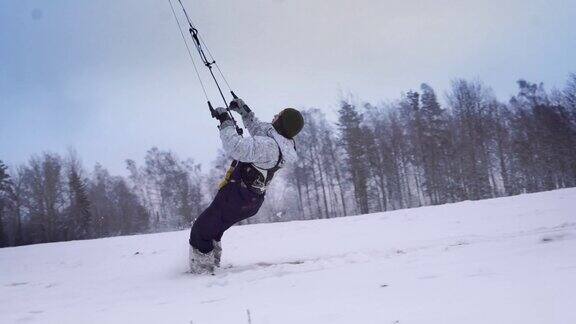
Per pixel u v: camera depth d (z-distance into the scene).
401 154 53.22
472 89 54.28
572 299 2.58
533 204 9.34
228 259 5.81
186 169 63.44
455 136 52.88
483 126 52.94
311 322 2.71
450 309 2.67
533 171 49.72
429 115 51.84
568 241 4.71
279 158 4.79
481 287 3.10
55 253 8.28
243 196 4.80
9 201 51.94
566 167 48.03
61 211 56.53
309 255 5.62
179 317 3.16
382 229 7.71
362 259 4.97
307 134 51.81
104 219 57.69
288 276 4.37
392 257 4.89
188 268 5.39
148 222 58.53
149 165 64.38
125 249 8.13
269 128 4.93
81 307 3.84
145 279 4.96
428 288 3.26
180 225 56.06
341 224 8.91
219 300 3.62
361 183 46.12
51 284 5.13
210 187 62.97
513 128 55.31
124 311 3.53
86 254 7.92
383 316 2.68
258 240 7.61
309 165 51.34
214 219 4.87
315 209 54.00
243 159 4.67
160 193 64.06
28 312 3.80
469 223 7.52
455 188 48.69
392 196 51.03
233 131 4.68
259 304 3.32
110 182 65.19
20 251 9.21
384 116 56.97
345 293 3.41
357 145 46.59
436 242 5.66
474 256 4.36
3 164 51.72
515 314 2.46
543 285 2.94
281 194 54.84
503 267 3.68
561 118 49.12
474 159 49.53
